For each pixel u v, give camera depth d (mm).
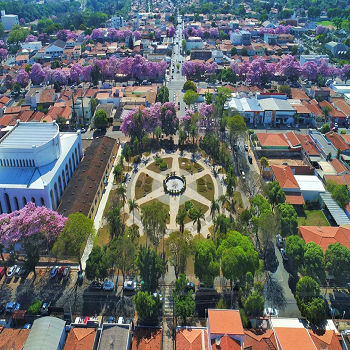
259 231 148875
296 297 120500
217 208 158250
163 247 151000
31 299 128375
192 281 135875
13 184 157000
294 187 177750
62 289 132500
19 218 134250
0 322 117312
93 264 126875
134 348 106875
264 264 142750
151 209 143875
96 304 126438
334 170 193875
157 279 126188
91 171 184250
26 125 188000
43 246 143000
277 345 106500
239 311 112312
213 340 100312
